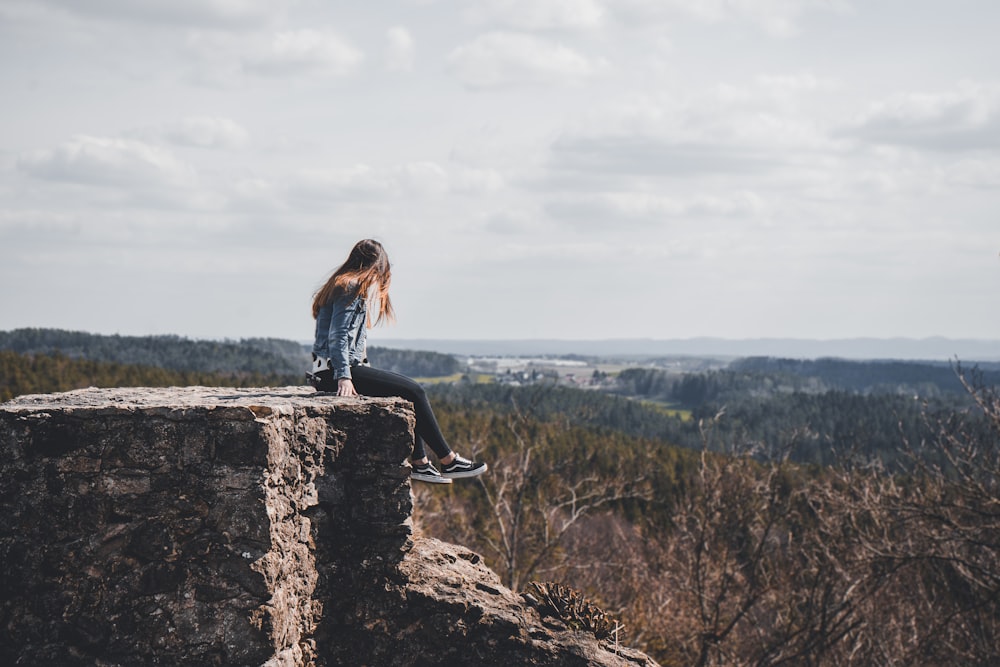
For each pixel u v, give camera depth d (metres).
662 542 24.41
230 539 4.82
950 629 16.23
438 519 20.80
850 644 18.48
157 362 98.00
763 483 18.75
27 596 4.80
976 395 14.36
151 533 4.83
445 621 5.77
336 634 5.63
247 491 4.84
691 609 19.48
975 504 15.39
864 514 17.14
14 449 4.80
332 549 5.61
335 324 5.83
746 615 19.22
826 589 16.78
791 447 19.20
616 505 32.88
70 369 80.75
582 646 5.86
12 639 4.78
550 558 22.34
